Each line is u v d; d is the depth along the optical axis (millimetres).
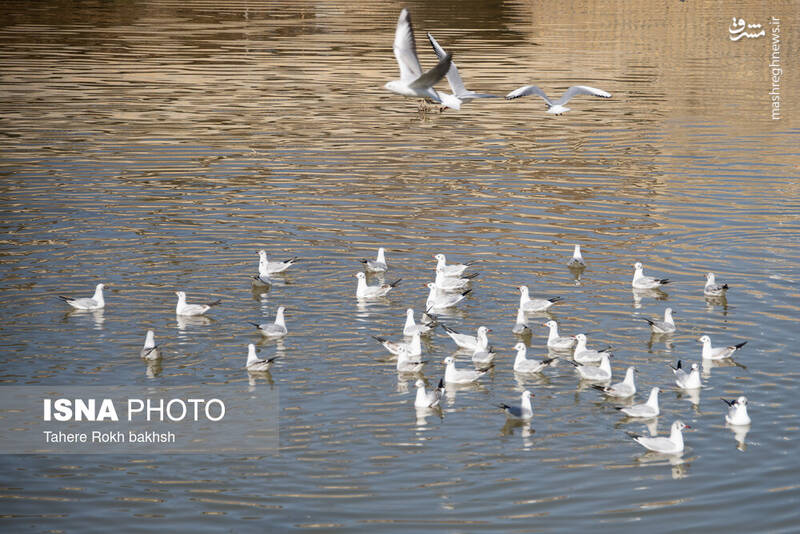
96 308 32500
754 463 23891
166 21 97688
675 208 43844
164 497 22391
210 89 67312
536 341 31078
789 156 52469
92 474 23297
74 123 57438
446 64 22031
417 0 115625
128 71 72688
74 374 28016
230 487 22766
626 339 30969
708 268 36906
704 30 95312
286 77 71688
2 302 32719
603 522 21500
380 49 82875
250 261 37250
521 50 82812
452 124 59219
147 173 48062
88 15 100125
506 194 45656
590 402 27109
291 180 47406
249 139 54844
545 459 24062
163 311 32594
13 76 69875
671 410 26562
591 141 55500
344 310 33125
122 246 38281
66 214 41781
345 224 41375
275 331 30734
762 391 27531
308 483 22922
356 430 25328
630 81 71875
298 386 27656
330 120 59594
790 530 21250
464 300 34031
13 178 46625
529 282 35562
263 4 111812
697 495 22547
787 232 40812
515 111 62812
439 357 30016
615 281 35656
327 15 103000
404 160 51156
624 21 100250
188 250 38094
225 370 28547
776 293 34469
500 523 21422
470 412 26438
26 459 23875
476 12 105438
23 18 96750
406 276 36094
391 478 23125
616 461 23984
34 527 21234
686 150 53625
